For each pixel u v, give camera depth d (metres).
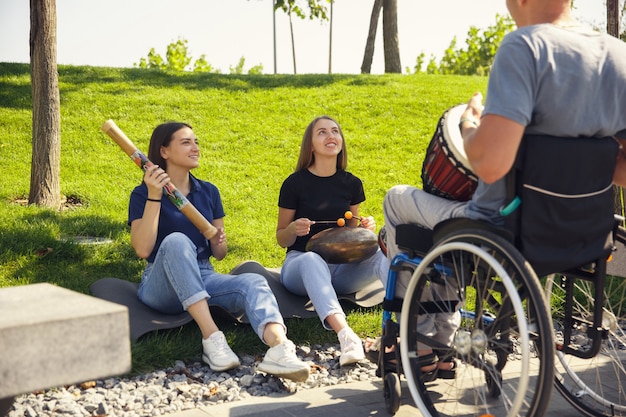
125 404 2.93
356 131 9.44
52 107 6.22
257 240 5.82
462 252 2.50
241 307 3.54
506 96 2.23
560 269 2.45
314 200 4.14
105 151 8.19
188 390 3.11
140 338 3.54
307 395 3.09
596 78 2.33
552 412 2.94
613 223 2.56
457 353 2.68
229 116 9.71
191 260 3.42
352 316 4.11
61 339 1.70
